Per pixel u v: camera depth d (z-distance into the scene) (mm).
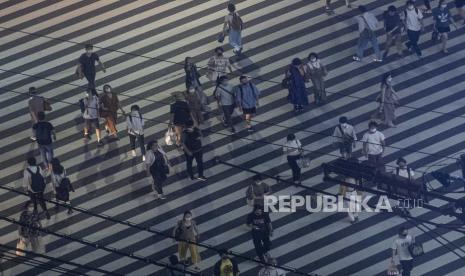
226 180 68125
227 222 66062
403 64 74625
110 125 69562
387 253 64688
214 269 60875
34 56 75625
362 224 66188
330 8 77500
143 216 66500
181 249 63094
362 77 73812
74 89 73438
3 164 69625
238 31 73000
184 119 67750
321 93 71500
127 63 74562
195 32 76250
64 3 79000
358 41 73875
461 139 70562
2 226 66625
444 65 74750
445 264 64500
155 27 76750
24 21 77938
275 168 68562
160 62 74500
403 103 72562
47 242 65312
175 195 67438
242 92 68688
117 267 64125
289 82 70375
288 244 65062
